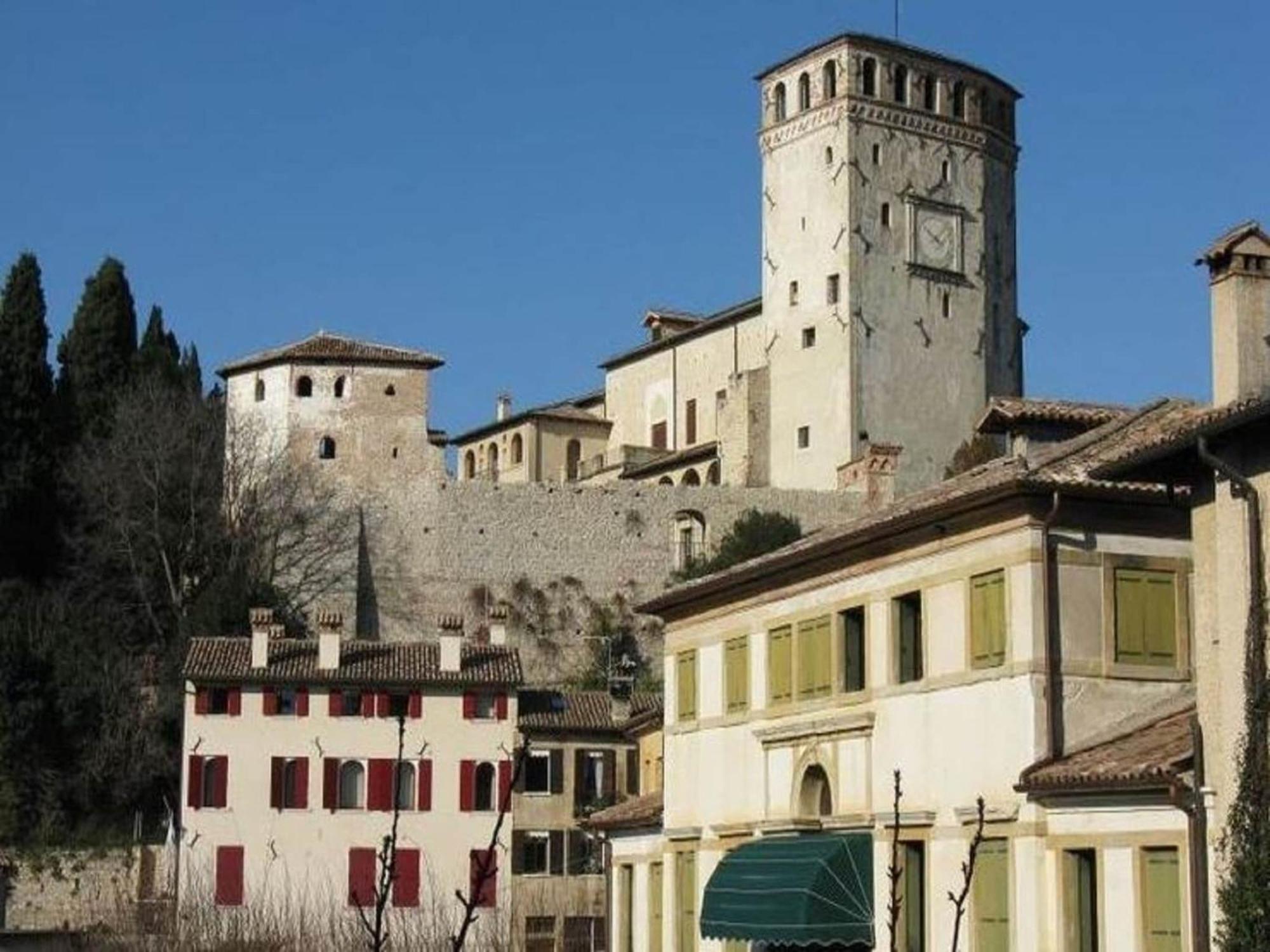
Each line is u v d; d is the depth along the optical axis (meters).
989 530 41.00
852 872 44.16
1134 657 40.00
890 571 44.72
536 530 116.94
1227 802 33.03
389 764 82.50
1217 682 33.69
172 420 108.06
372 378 117.06
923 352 122.81
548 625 115.44
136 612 103.88
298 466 114.88
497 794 82.81
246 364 118.06
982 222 126.69
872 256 122.19
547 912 82.19
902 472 120.56
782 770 49.09
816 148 124.50
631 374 142.62
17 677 90.00
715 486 120.25
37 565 104.50
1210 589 34.06
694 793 54.22
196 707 82.12
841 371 120.94
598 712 86.44
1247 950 31.55
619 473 135.50
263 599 101.06
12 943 70.38
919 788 42.81
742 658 51.94
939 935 41.56
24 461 104.12
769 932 45.12
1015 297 129.25
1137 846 35.78
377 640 112.88
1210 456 32.75
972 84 127.56
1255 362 35.78
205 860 80.81
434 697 83.38
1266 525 32.47
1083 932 37.47
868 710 45.03
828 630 47.38
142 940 64.75
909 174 124.31
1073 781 36.81
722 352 133.38
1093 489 39.53
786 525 112.88
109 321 117.81
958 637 41.88
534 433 141.75
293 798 81.94
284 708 82.56
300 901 72.25
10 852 84.56
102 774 89.62
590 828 62.44
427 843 82.12
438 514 116.12
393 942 60.06
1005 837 39.31
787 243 125.62
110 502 105.69
